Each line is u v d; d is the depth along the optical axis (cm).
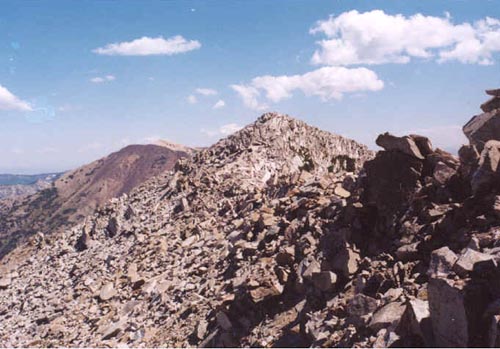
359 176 2498
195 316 2362
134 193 6009
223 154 6284
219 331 2105
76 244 4931
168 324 2444
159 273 3234
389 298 1533
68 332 2861
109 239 4725
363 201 2111
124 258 3891
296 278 2052
